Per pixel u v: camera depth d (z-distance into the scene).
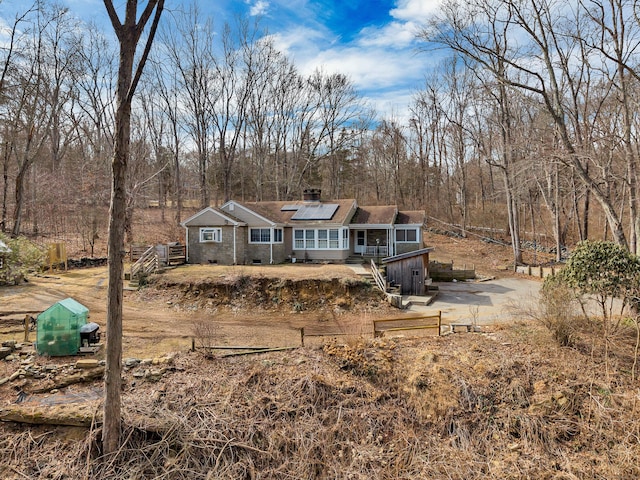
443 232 36.50
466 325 11.13
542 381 8.21
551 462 6.94
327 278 16.23
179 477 6.46
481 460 7.04
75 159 32.31
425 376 8.33
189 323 12.84
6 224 25.05
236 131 32.66
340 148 41.56
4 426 6.89
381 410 7.89
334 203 25.11
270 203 26.61
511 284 20.86
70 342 9.04
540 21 13.06
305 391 7.96
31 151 25.72
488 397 8.02
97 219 24.92
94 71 27.22
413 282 17.70
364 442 7.33
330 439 7.29
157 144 32.38
